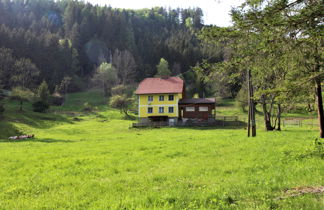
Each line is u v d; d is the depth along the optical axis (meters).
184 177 8.89
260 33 7.54
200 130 39.84
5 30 113.00
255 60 8.29
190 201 6.16
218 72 8.98
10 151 18.42
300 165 9.12
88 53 144.88
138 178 9.04
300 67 9.23
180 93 53.62
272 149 13.55
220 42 8.47
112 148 18.12
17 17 156.00
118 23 165.12
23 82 91.81
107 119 66.69
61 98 95.44
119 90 92.06
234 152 13.66
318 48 8.04
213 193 6.54
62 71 118.44
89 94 107.88
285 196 5.96
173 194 6.71
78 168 11.38
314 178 7.27
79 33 151.00
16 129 41.38
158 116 52.72
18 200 7.29
